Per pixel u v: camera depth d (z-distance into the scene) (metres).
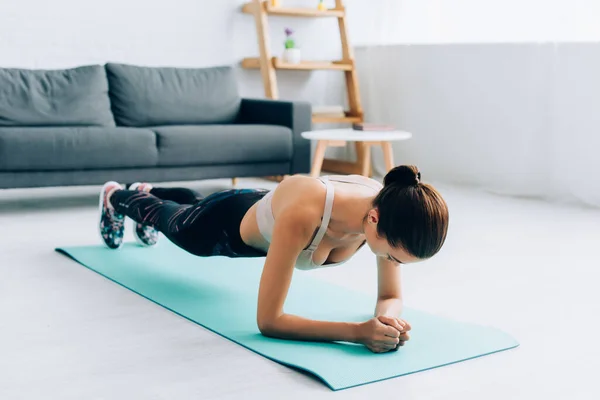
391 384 1.78
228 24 5.57
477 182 5.29
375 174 6.03
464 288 2.67
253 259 2.99
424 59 5.57
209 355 1.95
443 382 1.80
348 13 6.11
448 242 3.42
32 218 3.85
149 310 2.32
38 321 2.20
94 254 3.00
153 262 2.90
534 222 3.98
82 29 5.02
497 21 5.14
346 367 1.85
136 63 5.23
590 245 3.43
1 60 4.78
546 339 2.14
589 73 4.54
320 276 2.78
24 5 4.81
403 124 5.81
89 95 4.54
